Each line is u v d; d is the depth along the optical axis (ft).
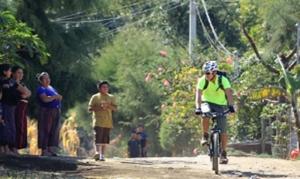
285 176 89.71
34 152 207.72
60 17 153.79
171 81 171.01
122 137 239.71
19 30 96.22
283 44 144.25
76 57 151.94
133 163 102.27
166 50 242.99
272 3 139.13
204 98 90.58
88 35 159.02
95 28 161.48
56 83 152.66
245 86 148.56
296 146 139.64
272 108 144.36
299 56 143.23
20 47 103.45
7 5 120.78
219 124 89.66
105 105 110.11
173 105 163.94
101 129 109.60
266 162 105.40
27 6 140.26
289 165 101.91
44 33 142.61
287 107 142.31
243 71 153.28
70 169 90.17
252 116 151.23
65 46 148.05
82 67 155.12
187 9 279.08
